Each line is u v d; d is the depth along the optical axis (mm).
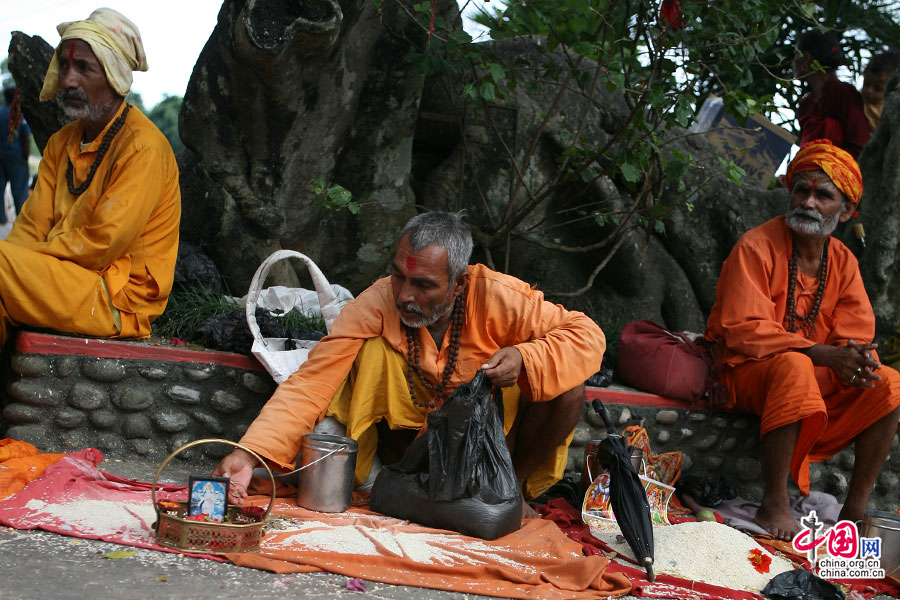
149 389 4734
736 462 5520
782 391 4730
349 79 6039
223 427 4848
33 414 4566
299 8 5219
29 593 2658
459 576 3283
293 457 4059
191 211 6082
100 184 4789
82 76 4727
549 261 7125
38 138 6461
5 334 4562
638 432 4844
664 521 4461
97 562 2990
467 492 3766
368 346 4223
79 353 4602
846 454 5777
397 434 4438
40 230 4902
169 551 3174
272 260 4793
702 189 6930
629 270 7121
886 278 6617
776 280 5188
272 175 5969
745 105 6039
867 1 7992
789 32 8078
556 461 4504
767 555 3916
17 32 6125
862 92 7137
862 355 4738
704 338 5445
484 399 3822
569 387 4125
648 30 5992
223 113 5773
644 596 3438
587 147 6645
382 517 3904
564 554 3646
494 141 6918
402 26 6238
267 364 4664
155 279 4930
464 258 4031
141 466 4625
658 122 6199
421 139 7016
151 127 4938
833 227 5133
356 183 6465
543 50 6383
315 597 2922
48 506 3520
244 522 3385
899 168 6609
